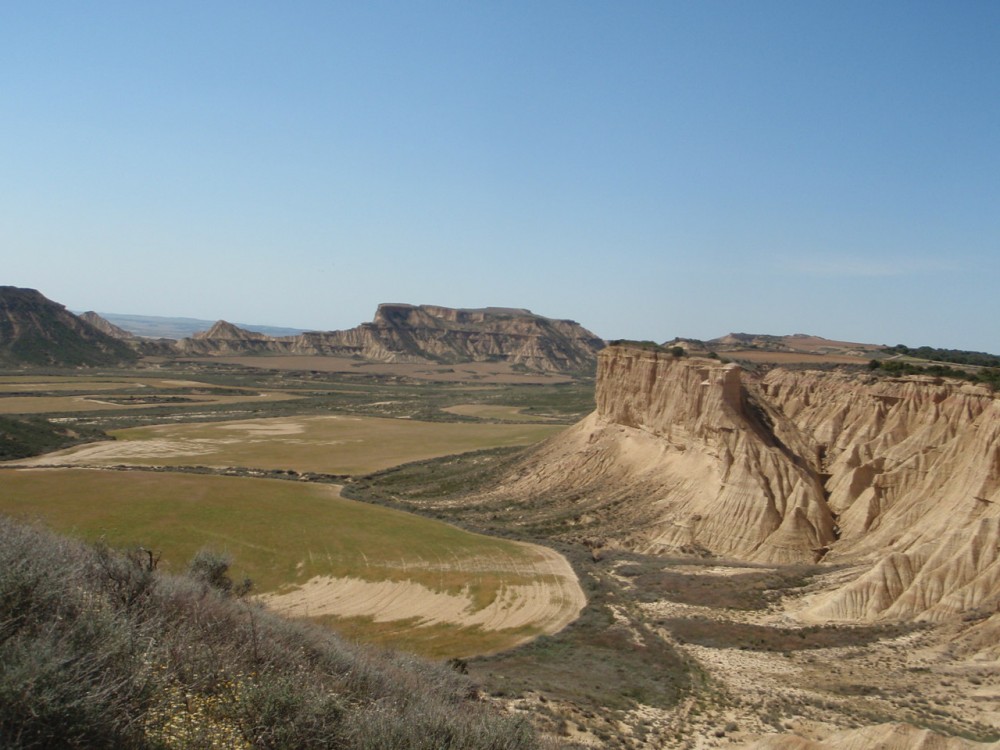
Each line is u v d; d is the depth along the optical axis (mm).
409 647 43969
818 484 67500
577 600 53844
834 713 33281
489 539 71812
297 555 62719
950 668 38125
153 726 15016
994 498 50344
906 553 48219
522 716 22969
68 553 22922
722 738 30609
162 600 22500
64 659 13711
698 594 53250
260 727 16219
